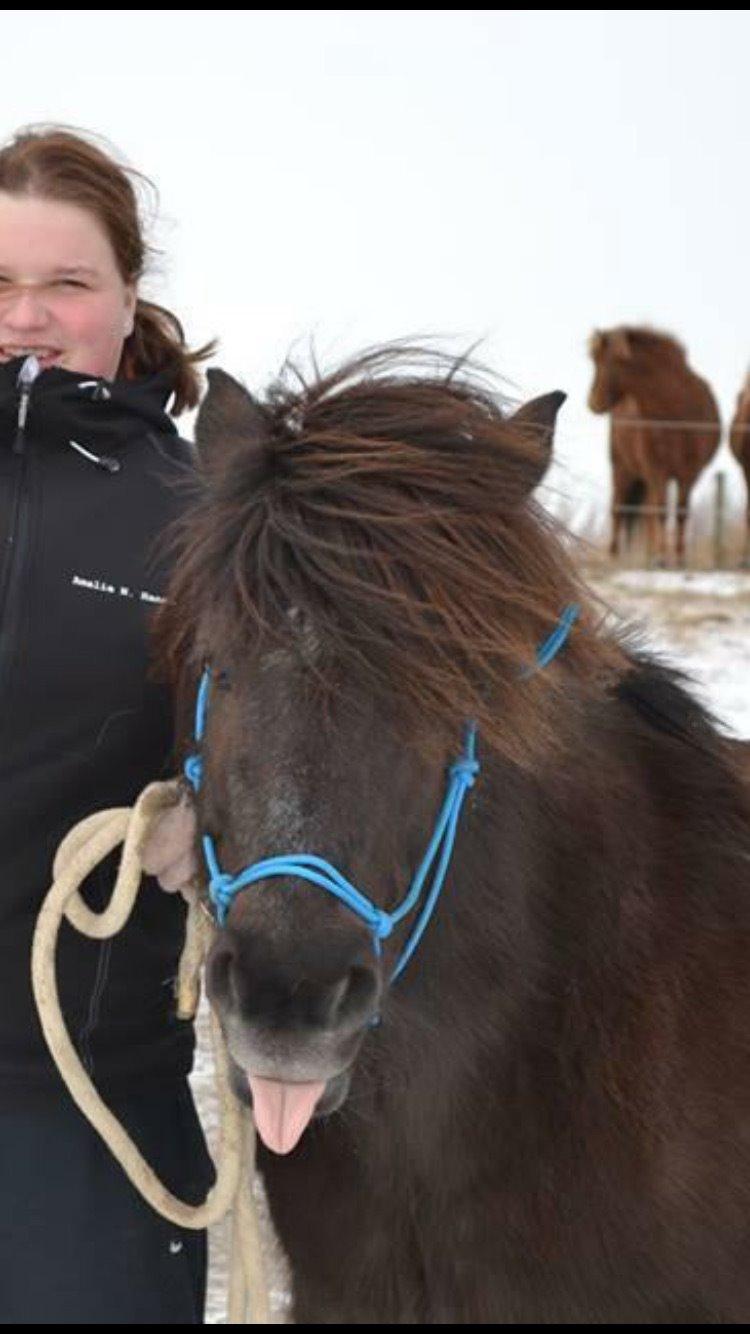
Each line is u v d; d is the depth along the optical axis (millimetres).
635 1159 2832
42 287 3119
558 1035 2844
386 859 2494
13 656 2947
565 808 2885
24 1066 2996
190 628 2781
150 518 3076
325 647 2447
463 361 2857
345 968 2377
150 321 3445
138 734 3025
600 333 18703
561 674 2754
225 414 2818
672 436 18281
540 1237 2824
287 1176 2986
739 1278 2904
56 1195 2984
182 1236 3141
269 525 2512
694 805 3125
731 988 2992
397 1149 2834
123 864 2844
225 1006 2387
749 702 10820
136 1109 3111
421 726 2459
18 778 2967
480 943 2775
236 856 2504
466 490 2561
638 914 2947
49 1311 2977
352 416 2633
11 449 3033
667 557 18375
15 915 2992
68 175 3119
